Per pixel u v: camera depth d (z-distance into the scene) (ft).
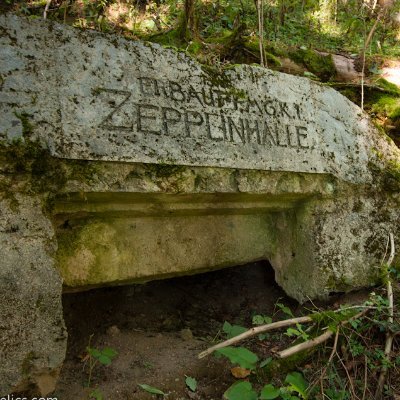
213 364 8.45
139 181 7.46
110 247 8.36
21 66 6.67
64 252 7.83
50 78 6.86
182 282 11.16
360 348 8.56
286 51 15.08
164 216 9.07
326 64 15.10
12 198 6.39
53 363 6.30
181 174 7.87
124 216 8.51
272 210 10.41
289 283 10.64
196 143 8.07
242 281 11.69
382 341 9.09
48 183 6.74
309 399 7.74
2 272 6.10
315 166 9.80
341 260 10.22
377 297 9.57
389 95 14.24
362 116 11.39
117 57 7.60
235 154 8.51
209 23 18.52
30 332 6.18
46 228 6.59
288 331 8.18
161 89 7.94
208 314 10.66
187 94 8.23
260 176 8.93
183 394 7.73
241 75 9.17
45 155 6.58
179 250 9.29
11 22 6.75
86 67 7.23
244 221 10.41
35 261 6.38
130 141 7.33
